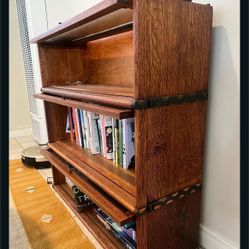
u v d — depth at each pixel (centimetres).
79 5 162
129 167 101
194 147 90
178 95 79
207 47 84
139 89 69
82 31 112
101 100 82
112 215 80
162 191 83
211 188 99
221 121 90
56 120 149
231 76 85
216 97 90
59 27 101
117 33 117
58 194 151
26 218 128
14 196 151
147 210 80
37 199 147
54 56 142
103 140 114
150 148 76
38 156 193
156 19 68
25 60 237
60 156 132
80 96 96
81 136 134
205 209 103
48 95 132
